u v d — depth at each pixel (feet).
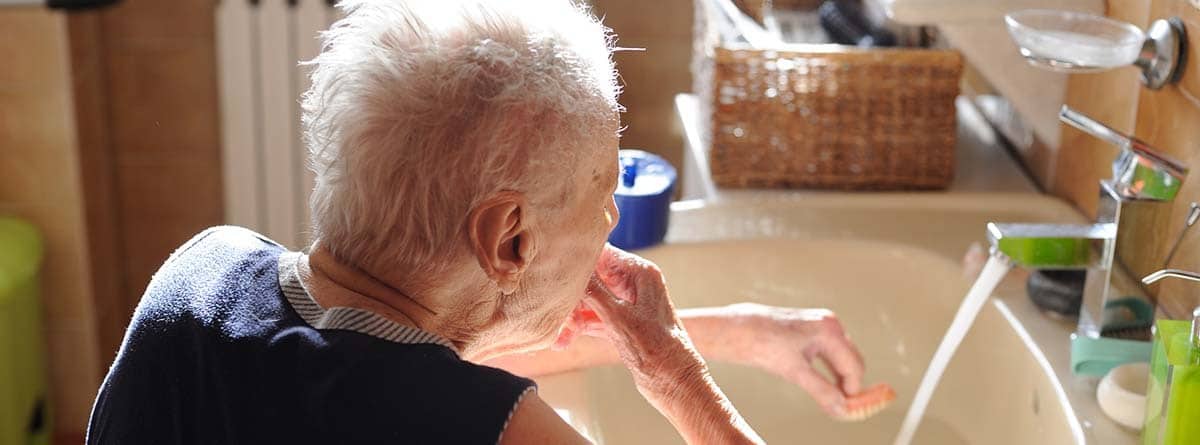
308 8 11.21
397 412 5.65
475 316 5.96
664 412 6.32
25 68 10.28
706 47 8.46
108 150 11.71
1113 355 6.79
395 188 5.71
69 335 11.00
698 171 8.77
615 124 5.88
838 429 7.42
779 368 7.11
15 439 10.30
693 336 7.05
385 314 5.83
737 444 6.21
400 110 5.66
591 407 6.93
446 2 5.70
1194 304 6.81
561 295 6.00
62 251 10.78
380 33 5.72
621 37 11.62
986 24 7.54
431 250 5.77
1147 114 7.30
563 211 5.81
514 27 5.70
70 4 10.12
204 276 6.05
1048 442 6.75
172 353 5.91
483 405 5.65
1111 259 6.90
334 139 5.75
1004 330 7.23
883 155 8.27
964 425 7.30
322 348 5.74
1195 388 6.13
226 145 11.62
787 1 9.16
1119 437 6.55
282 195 11.79
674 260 7.69
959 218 8.05
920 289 7.69
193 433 5.88
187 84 11.65
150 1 11.34
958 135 8.97
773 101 8.21
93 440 6.06
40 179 10.56
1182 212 6.93
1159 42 7.02
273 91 11.44
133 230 12.21
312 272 5.93
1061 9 7.50
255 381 5.77
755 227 7.93
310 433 5.68
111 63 11.50
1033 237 6.94
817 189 8.34
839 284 7.78
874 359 7.68
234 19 11.18
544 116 5.68
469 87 5.64
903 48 8.72
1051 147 8.30
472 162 5.65
